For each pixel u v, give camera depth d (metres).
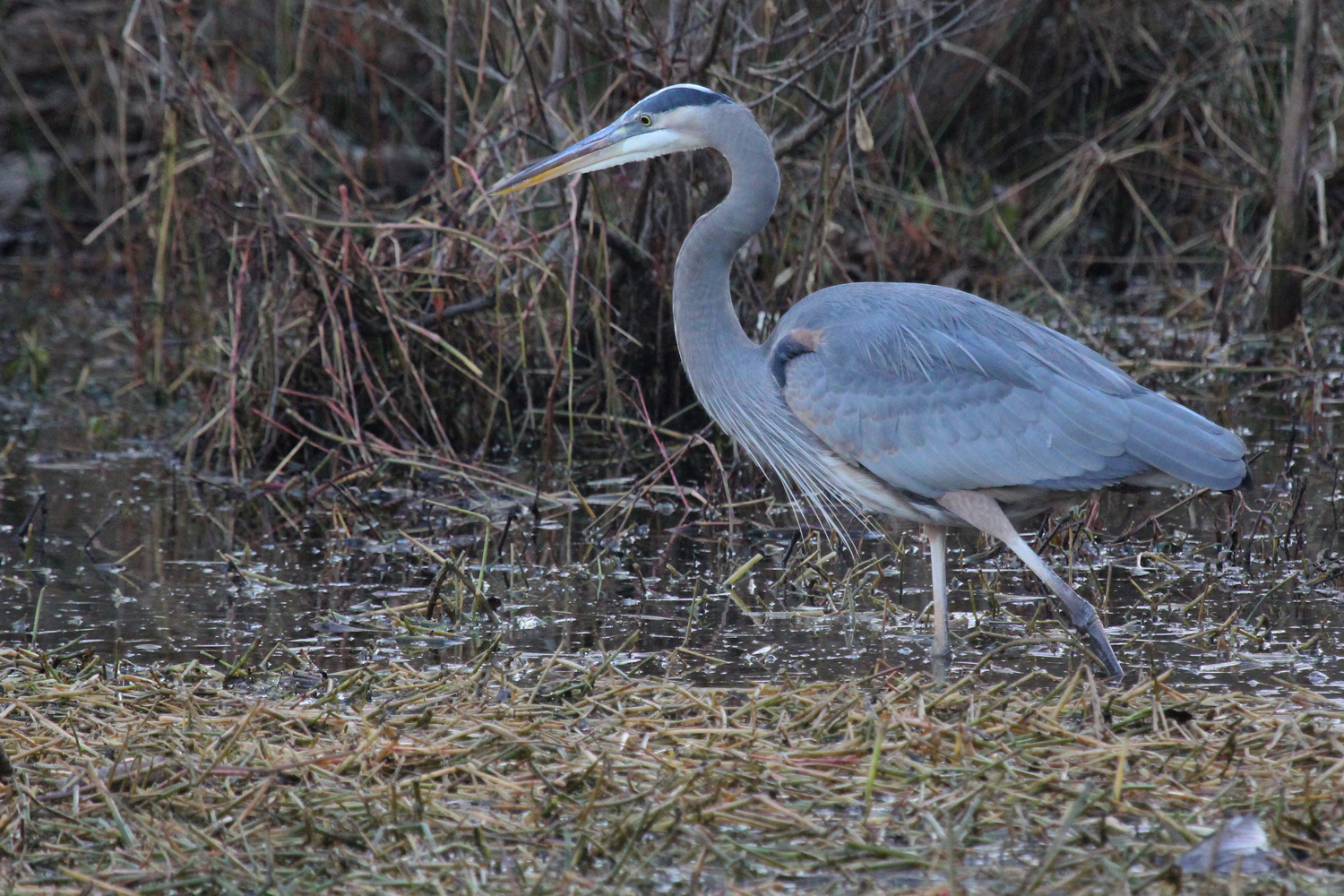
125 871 6.28
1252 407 15.13
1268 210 19.53
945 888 6.08
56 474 14.12
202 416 14.86
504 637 9.53
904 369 8.98
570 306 13.69
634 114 9.72
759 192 9.51
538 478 13.57
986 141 22.09
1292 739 7.39
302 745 7.62
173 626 9.82
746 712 7.97
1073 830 6.53
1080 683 8.44
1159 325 18.09
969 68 20.88
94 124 23.86
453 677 8.62
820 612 9.93
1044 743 7.44
